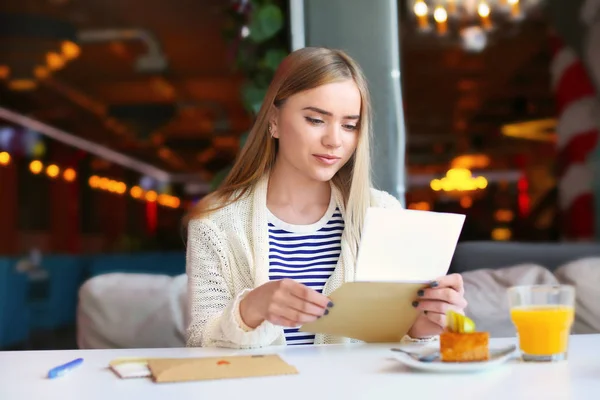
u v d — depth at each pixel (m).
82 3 9.90
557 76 5.14
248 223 1.56
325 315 1.17
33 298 7.16
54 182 17.70
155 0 9.80
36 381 0.97
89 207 20.00
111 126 17.98
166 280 1.87
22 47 10.89
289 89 1.46
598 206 4.96
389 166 2.29
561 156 5.22
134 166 22.95
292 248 1.56
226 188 1.62
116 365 1.03
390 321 1.22
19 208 15.84
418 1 7.68
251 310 1.22
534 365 0.99
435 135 17.70
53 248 17.28
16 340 6.70
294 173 1.58
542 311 1.01
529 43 10.14
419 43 9.93
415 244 1.16
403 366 1.01
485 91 13.71
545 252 1.93
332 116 1.45
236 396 0.84
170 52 12.59
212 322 1.32
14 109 15.23
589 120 4.95
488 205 17.00
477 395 0.82
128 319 1.80
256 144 1.59
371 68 2.30
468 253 1.95
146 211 23.50
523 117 15.14
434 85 13.20
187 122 18.86
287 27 2.43
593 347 1.15
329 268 1.56
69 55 11.61
